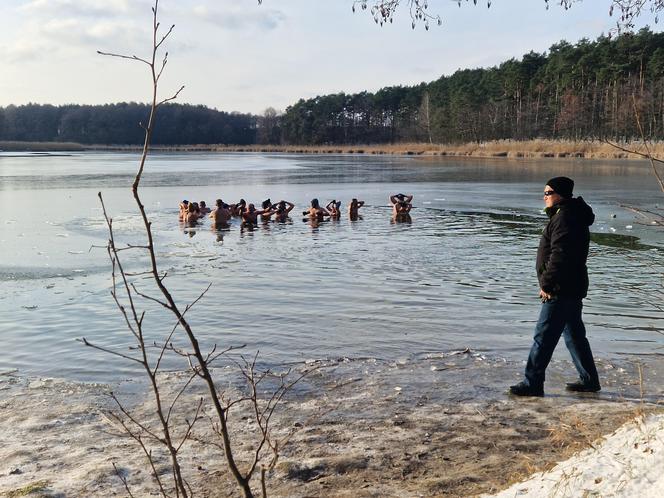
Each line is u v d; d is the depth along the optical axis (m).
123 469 4.92
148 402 6.48
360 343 8.50
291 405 6.29
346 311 10.19
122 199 30.39
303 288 11.90
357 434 5.54
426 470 4.80
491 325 9.34
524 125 91.44
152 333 9.11
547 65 85.19
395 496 4.36
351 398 6.47
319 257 15.32
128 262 14.68
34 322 9.76
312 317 9.84
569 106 77.56
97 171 54.88
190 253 16.03
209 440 5.47
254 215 21.81
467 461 4.94
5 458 5.18
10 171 54.28
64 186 37.81
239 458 5.09
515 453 5.04
